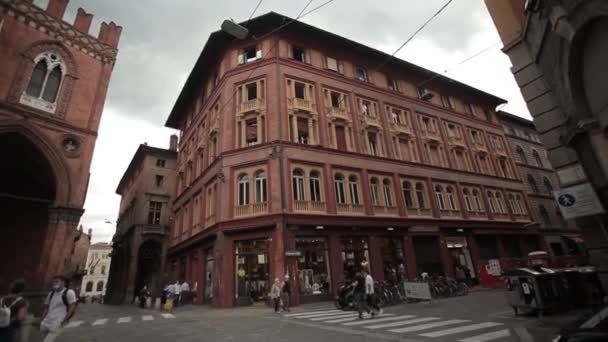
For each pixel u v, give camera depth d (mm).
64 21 18656
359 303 11188
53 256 15234
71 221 16422
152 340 8359
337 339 7504
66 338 8953
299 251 17297
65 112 17672
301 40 23375
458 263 24172
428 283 16203
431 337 7254
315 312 13375
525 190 32438
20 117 15914
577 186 8938
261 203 18344
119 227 44938
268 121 20156
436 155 27688
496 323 8469
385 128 24812
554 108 9898
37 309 13953
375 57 26781
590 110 8250
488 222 27281
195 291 21953
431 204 24516
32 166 18766
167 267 32531
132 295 30641
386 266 20547
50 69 17609
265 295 17281
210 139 24000
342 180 21031
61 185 16594
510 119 36812
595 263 8719
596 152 8211
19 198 17906
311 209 18812
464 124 31203
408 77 29109
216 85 24172
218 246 18516
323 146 20875
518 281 9539
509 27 11172
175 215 31094
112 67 20609
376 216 20875
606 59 7406
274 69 21156
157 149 36188
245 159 19625
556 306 9148
